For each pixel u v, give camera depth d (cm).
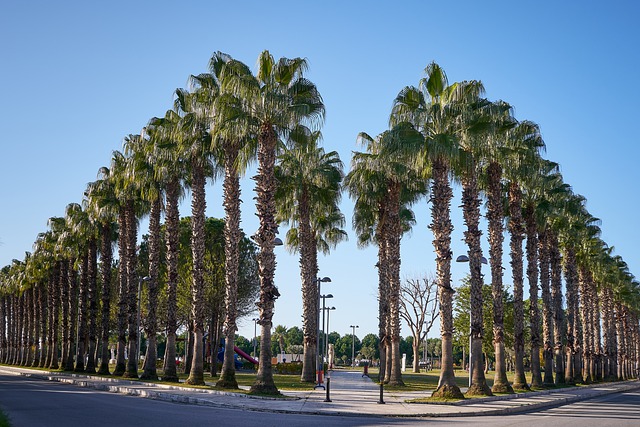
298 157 5103
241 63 3753
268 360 3600
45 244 7981
